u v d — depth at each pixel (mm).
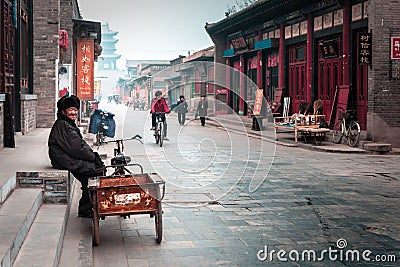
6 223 4875
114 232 6547
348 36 18016
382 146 15023
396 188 9586
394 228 6805
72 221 6480
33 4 14891
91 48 22391
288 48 24391
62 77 20547
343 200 8508
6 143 9422
